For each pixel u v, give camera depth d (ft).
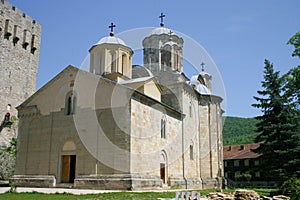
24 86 179.93
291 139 102.17
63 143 83.05
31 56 188.24
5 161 141.28
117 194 56.90
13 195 57.98
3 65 167.53
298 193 54.49
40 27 199.41
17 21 179.63
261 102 115.34
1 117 162.61
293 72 88.89
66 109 85.92
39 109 90.74
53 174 82.07
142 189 71.46
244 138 293.02
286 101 110.32
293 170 99.14
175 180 91.15
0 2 168.76
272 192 67.92
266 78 116.16
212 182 110.83
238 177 193.36
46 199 50.08
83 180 75.46
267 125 111.45
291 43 85.71
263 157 109.19
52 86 90.48
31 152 88.22
